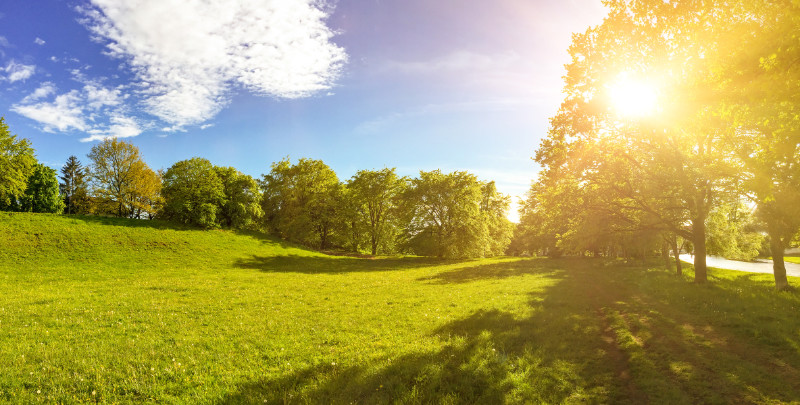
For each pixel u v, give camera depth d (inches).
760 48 374.6
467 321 559.5
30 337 484.4
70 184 3572.8
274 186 2962.6
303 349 442.3
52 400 302.2
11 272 1206.9
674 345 419.5
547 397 294.7
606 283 1021.8
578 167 877.8
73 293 860.0
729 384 312.7
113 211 2539.4
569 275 1278.3
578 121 847.7
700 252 850.1
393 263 2142.0
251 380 346.6
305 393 309.6
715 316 534.0
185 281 1138.7
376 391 308.0
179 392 324.2
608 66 793.6
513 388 309.1
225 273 1471.5
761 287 804.6
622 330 486.0
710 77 502.6
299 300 824.3
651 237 1245.1
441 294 888.3
